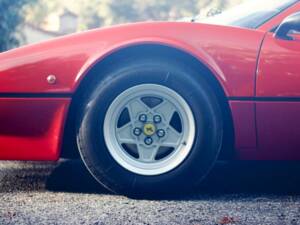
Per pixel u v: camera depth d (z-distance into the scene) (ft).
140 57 9.74
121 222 8.51
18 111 9.64
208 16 12.95
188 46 9.58
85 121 9.64
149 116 9.80
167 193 9.86
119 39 9.61
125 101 9.73
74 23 176.76
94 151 9.66
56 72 9.59
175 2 165.37
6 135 9.73
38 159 9.77
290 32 10.13
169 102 9.79
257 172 12.07
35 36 118.11
